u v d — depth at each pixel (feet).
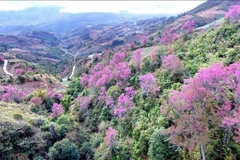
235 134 103.40
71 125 179.63
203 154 97.50
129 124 166.20
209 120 105.19
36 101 263.90
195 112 103.19
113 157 145.07
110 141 149.59
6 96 273.75
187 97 106.83
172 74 174.09
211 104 106.32
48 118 210.18
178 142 102.68
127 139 155.74
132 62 253.44
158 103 155.43
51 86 395.55
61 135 161.38
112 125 183.73
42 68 600.39
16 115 161.68
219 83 111.14
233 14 213.87
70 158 143.95
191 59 189.88
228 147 101.96
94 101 236.02
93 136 180.96
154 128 133.90
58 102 287.48
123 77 224.74
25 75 424.05
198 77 112.78
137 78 214.28
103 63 370.73
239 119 94.48
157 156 114.73
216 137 106.63
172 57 180.86
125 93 204.23
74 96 290.35
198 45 205.05
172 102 114.01
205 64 162.91
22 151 138.10
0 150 130.52
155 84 171.83
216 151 103.09
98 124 203.51
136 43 461.78
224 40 187.93
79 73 429.79
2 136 135.13
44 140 150.30
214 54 176.35
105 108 205.77
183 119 102.68
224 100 108.99
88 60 556.51
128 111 176.86
